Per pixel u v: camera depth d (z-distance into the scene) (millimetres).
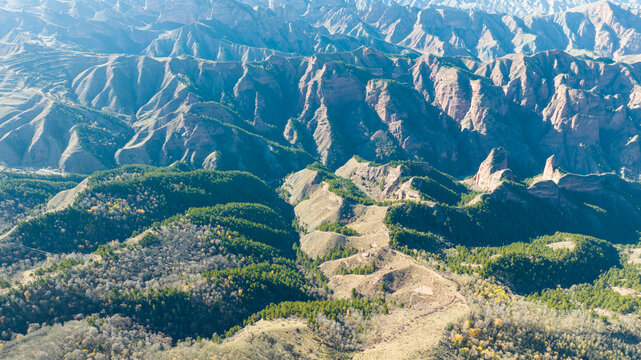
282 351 150375
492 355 147625
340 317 178375
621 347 164000
